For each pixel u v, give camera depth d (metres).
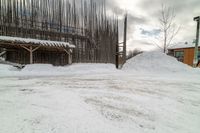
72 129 1.78
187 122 2.07
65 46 12.22
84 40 15.78
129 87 4.74
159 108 2.68
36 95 3.54
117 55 16.59
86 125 1.90
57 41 13.67
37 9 14.04
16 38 10.91
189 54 16.92
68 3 15.67
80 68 12.15
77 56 15.16
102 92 3.96
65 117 2.18
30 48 11.04
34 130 1.75
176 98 3.42
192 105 2.89
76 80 6.43
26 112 2.37
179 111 2.53
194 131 1.79
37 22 14.03
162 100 3.22
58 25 15.06
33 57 13.58
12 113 2.32
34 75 8.45
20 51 13.19
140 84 5.37
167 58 12.98
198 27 11.57
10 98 3.24
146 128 1.84
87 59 15.69
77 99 3.22
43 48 12.61
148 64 12.63
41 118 2.13
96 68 13.00
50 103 2.89
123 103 2.96
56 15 15.00
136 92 4.00
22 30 13.10
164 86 5.00
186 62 17.16
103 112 2.42
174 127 1.89
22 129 1.77
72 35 15.26
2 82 5.59
